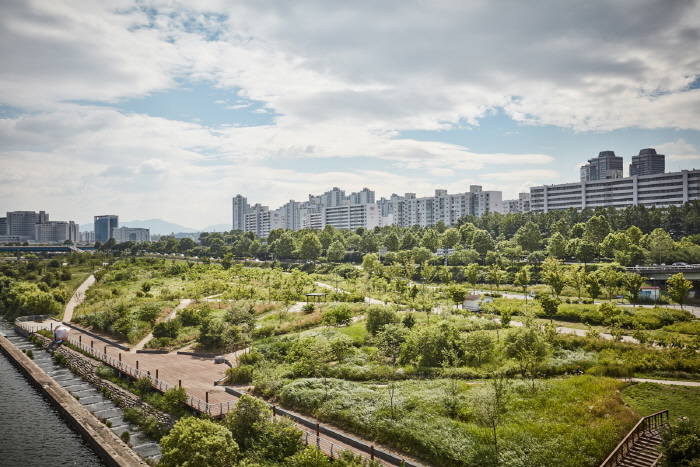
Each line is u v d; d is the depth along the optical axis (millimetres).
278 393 51312
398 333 63500
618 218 181250
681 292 88938
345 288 128750
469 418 41625
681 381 50625
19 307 119125
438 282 141750
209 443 34531
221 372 62375
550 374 54438
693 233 167375
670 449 32781
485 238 160125
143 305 97438
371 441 40594
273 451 38906
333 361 62219
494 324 76500
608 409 41688
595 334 67000
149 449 45750
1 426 53656
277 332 79000
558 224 182000
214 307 101438
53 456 46312
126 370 64000
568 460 33438
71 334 93188
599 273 113312
